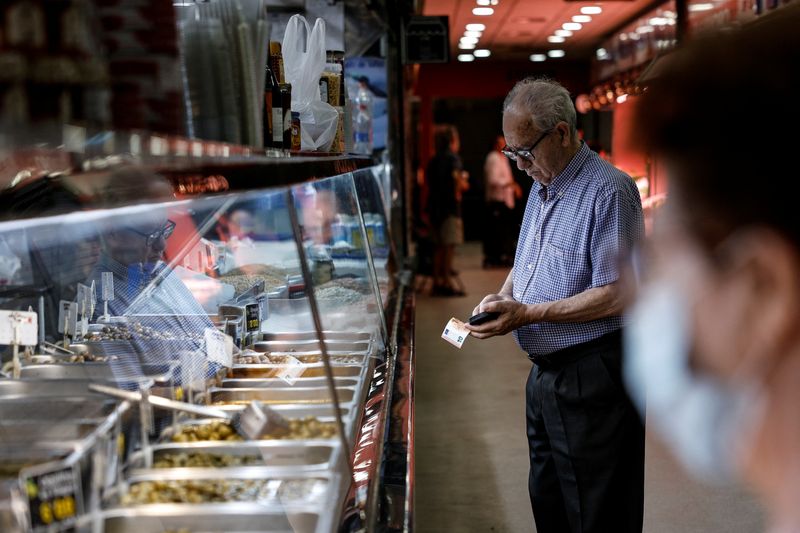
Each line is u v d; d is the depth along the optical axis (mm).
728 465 531
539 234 2646
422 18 7922
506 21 12578
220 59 1364
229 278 2852
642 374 565
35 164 1114
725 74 483
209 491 1551
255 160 1337
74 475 1258
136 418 1652
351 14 5488
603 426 2549
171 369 1979
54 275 2133
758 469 523
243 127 1466
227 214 2688
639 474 2605
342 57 3354
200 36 1347
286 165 1512
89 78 918
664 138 510
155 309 2428
